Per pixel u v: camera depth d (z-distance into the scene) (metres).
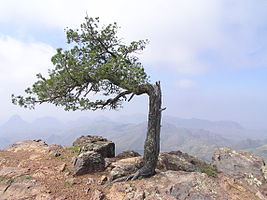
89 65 12.72
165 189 11.76
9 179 12.95
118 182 12.85
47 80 12.59
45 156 18.12
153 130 13.88
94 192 11.82
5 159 17.20
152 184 12.35
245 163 16.12
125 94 15.23
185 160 17.47
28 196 11.45
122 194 11.58
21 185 12.41
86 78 13.16
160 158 16.83
